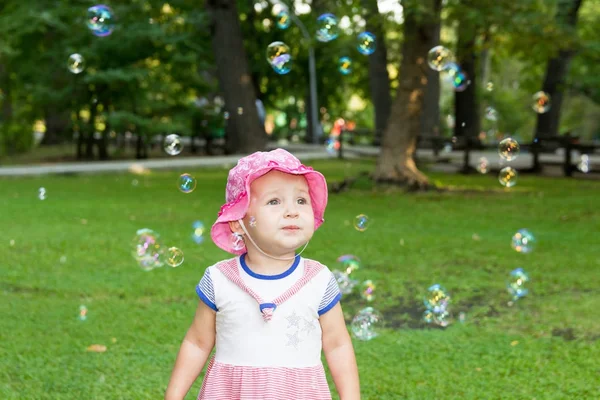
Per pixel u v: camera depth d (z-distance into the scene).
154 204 11.30
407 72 13.66
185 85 24.78
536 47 14.44
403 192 13.34
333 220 9.60
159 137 28.39
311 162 22.20
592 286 5.91
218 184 15.07
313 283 2.20
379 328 4.71
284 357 2.14
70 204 11.17
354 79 33.19
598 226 9.25
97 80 20.53
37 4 22.12
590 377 3.80
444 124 37.72
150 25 21.77
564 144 18.36
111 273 6.25
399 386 3.66
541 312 5.13
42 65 23.03
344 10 13.94
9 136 24.83
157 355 4.12
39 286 5.77
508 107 34.97
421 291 5.70
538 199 12.48
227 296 2.18
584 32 24.58
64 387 3.62
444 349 4.28
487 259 6.99
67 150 26.88
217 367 2.19
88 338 4.42
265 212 2.11
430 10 12.16
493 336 4.54
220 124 24.89
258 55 29.23
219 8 22.25
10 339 4.39
